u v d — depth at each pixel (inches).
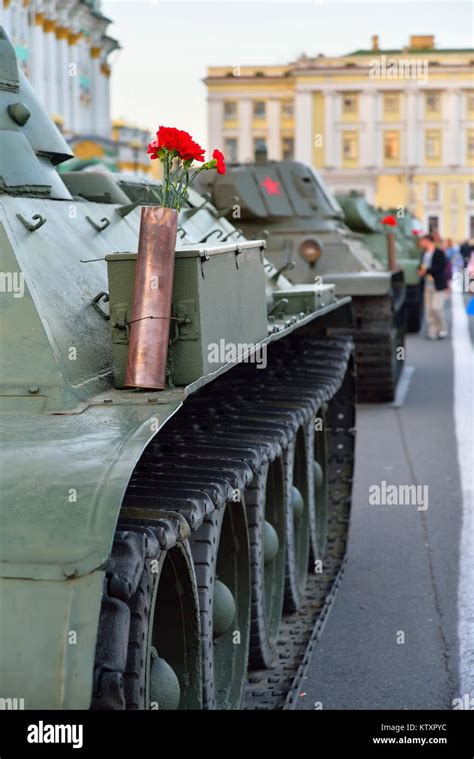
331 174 3221.0
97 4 1611.7
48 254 208.5
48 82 1389.0
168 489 191.5
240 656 239.0
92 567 142.3
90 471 153.0
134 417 173.8
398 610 314.5
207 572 201.2
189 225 350.9
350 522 398.3
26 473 153.1
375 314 649.0
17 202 216.7
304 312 339.3
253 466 225.9
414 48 3218.5
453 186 3235.7
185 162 205.6
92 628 140.6
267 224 677.3
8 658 140.6
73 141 1475.1
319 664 276.1
